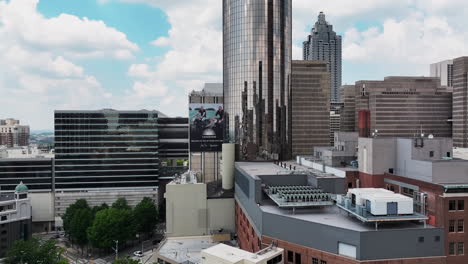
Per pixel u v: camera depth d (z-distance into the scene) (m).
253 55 156.25
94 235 134.12
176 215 127.75
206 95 186.88
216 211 129.12
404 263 57.56
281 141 157.50
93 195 186.00
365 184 88.31
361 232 56.56
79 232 142.75
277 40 157.62
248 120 156.75
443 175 70.06
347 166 109.19
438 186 66.19
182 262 98.62
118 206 167.38
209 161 164.38
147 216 155.38
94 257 138.62
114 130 188.62
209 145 164.50
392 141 84.88
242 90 157.62
